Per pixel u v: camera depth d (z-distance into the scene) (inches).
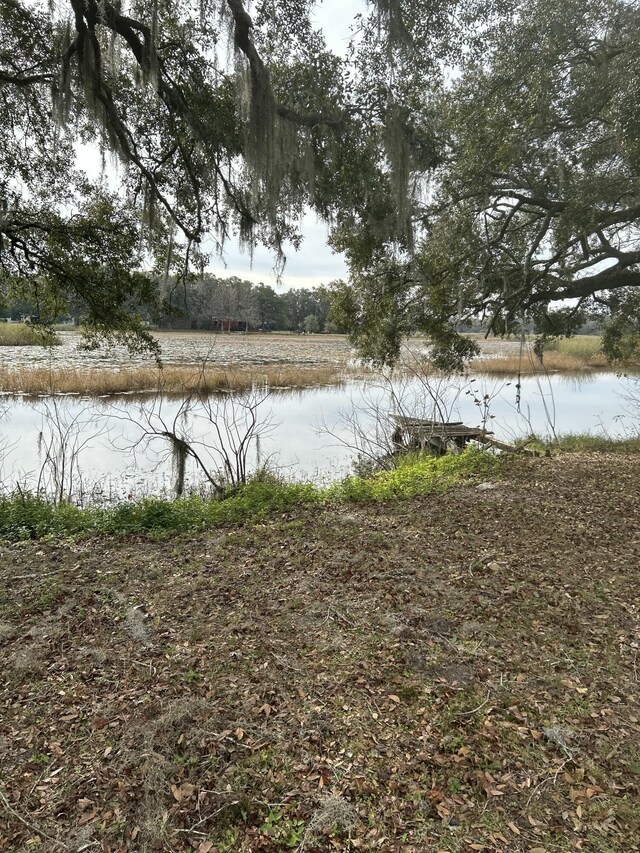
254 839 87.2
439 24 229.6
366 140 233.1
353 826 88.5
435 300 358.3
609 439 519.8
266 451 499.5
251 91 197.5
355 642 145.1
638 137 235.0
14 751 107.0
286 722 113.8
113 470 428.1
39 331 363.6
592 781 97.2
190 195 279.3
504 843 85.4
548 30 261.1
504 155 274.2
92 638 148.9
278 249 256.5
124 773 100.7
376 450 503.2
